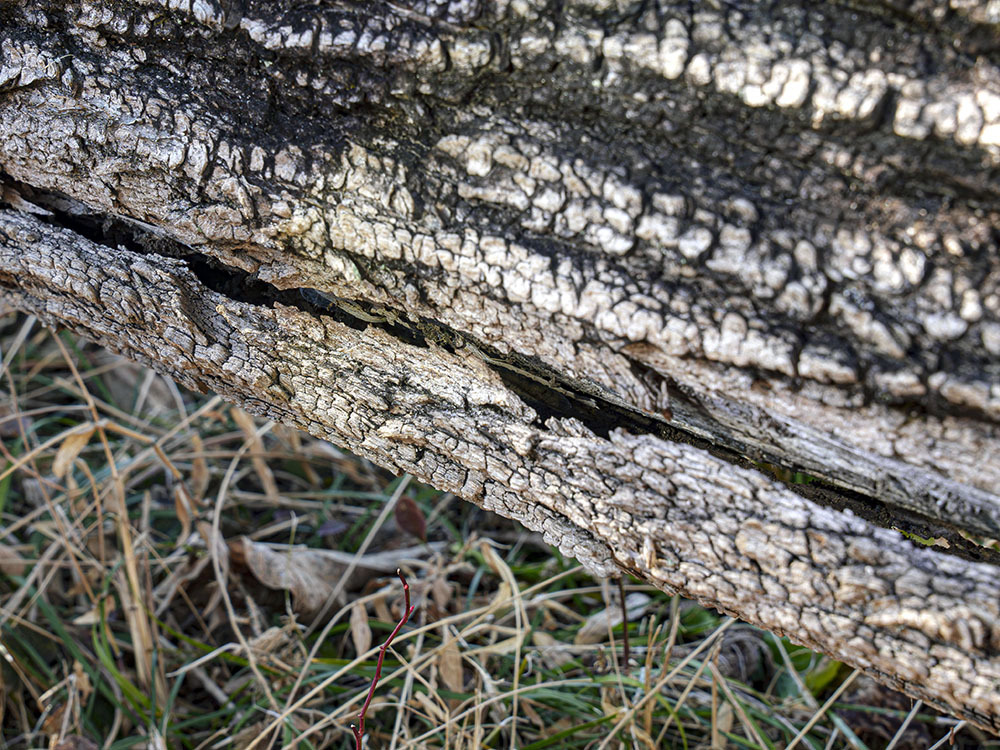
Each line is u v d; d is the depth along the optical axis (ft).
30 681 1.67
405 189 1.11
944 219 1.02
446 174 1.11
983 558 1.13
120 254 1.23
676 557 1.13
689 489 1.11
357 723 1.46
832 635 1.08
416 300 1.14
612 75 1.05
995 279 1.01
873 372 1.04
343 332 1.20
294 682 1.59
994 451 1.03
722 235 1.05
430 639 1.67
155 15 1.12
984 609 1.04
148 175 1.16
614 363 1.11
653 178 1.07
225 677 1.69
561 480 1.16
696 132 1.05
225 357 1.24
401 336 1.20
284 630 1.61
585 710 1.56
